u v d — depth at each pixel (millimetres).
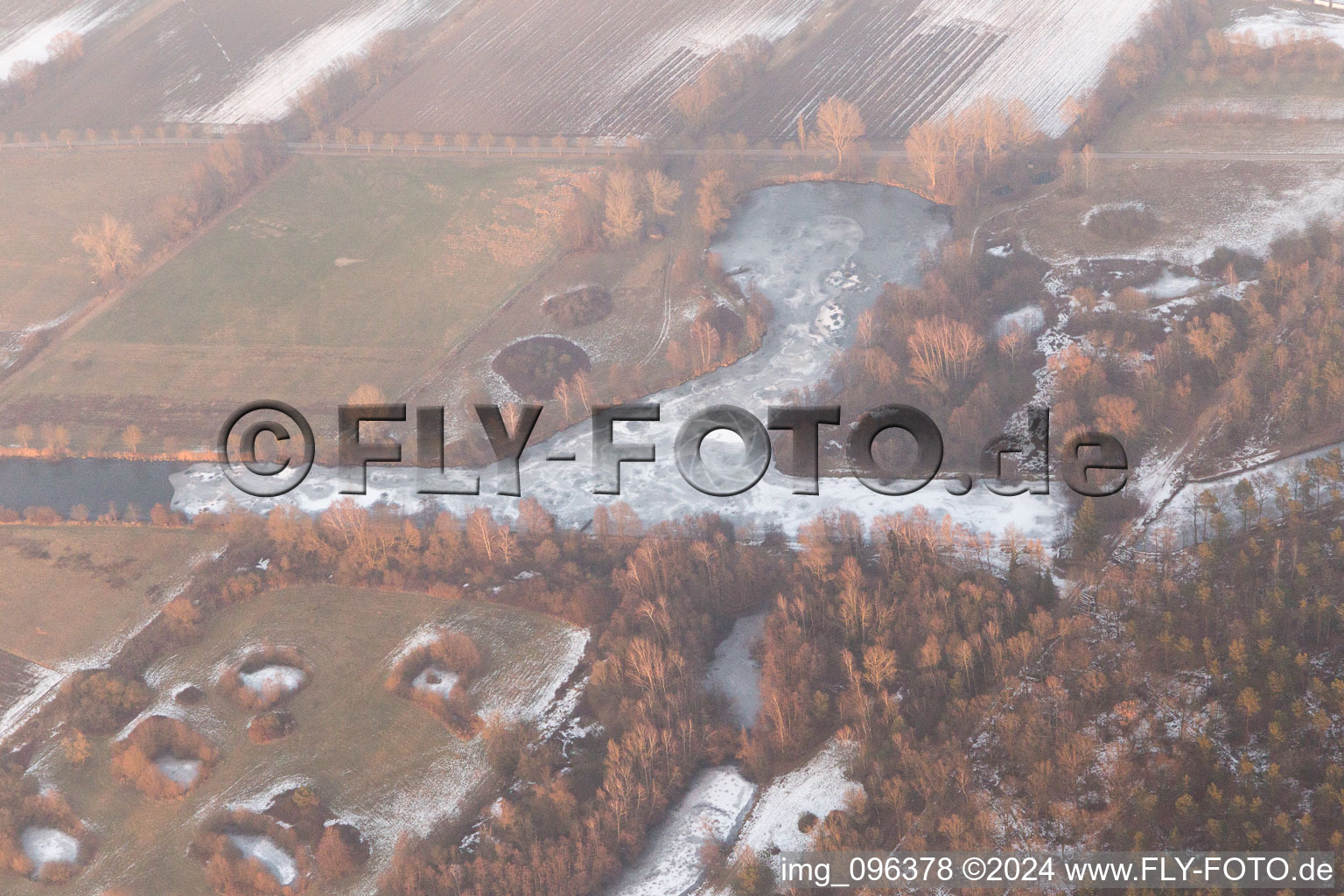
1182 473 184625
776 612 167500
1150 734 145625
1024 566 168000
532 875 141625
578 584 179000
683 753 155125
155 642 180250
